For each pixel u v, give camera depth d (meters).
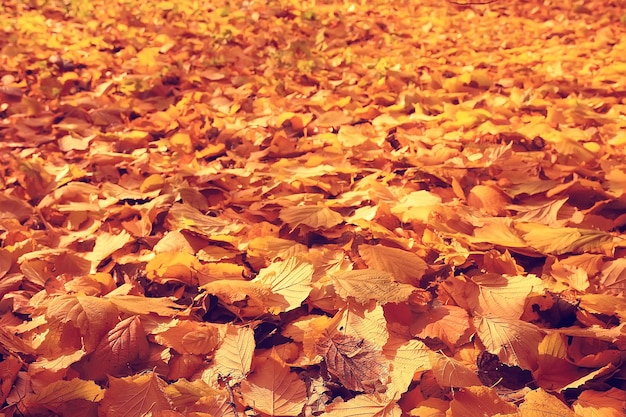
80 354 0.95
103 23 2.98
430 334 0.97
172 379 0.94
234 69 2.36
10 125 1.79
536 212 1.26
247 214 1.30
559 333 0.94
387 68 2.25
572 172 1.40
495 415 0.81
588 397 0.89
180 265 1.09
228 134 1.67
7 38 2.65
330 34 2.94
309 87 2.14
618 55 2.44
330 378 0.93
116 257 1.17
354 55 2.54
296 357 0.97
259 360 0.94
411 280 1.07
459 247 1.14
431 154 1.50
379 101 1.98
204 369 0.95
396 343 0.96
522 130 1.62
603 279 1.08
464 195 1.36
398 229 1.21
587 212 1.27
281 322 1.02
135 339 0.97
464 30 3.09
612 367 0.92
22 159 1.50
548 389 0.91
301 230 1.21
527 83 2.11
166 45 2.62
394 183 1.42
